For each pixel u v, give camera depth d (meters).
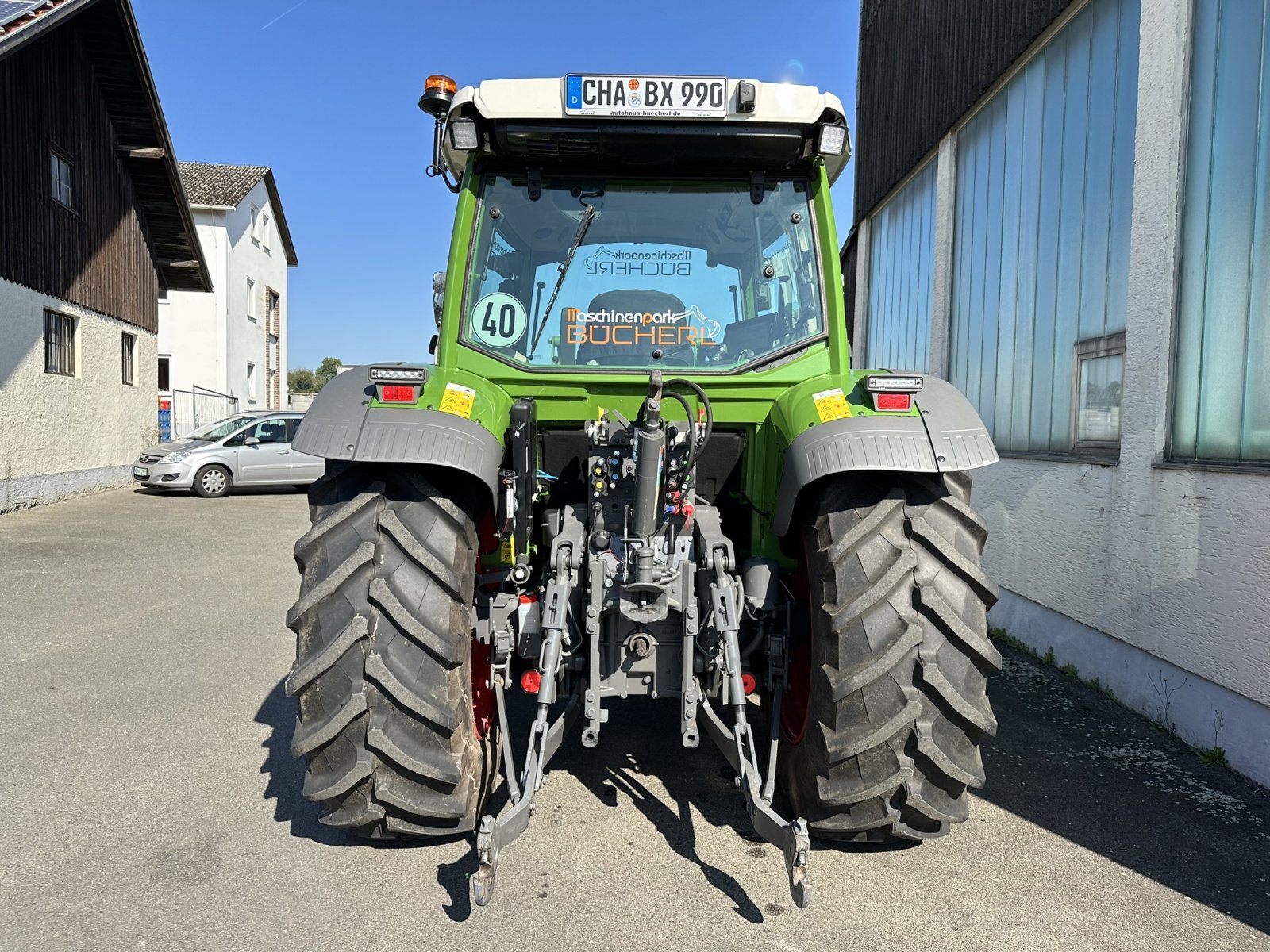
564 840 2.81
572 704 2.91
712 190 3.09
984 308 6.28
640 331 3.04
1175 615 3.82
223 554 8.62
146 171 15.09
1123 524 4.23
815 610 2.53
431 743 2.40
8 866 2.65
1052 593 4.94
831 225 3.05
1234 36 3.65
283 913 2.39
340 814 2.45
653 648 2.60
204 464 13.88
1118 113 4.59
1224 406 3.67
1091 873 2.68
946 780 2.41
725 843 2.80
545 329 3.03
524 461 2.64
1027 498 5.27
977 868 2.70
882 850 2.80
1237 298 3.62
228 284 24.39
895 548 2.45
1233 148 3.64
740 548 3.27
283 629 5.66
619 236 3.07
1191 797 3.24
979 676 2.44
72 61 12.92
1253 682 3.34
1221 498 3.53
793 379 2.98
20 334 11.46
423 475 2.51
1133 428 4.18
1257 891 2.59
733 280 3.06
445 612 2.41
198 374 24.11
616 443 2.66
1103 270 4.70
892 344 8.65
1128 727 3.97
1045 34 5.34
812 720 2.51
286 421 14.85
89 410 13.60
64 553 8.53
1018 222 5.76
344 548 2.43
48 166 12.16
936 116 7.25
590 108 2.80
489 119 2.84
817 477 2.43
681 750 3.59
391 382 2.50
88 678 4.58
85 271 13.39
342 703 2.35
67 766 3.42
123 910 2.41
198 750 3.59
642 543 2.54
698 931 2.32
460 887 2.53
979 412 6.34
